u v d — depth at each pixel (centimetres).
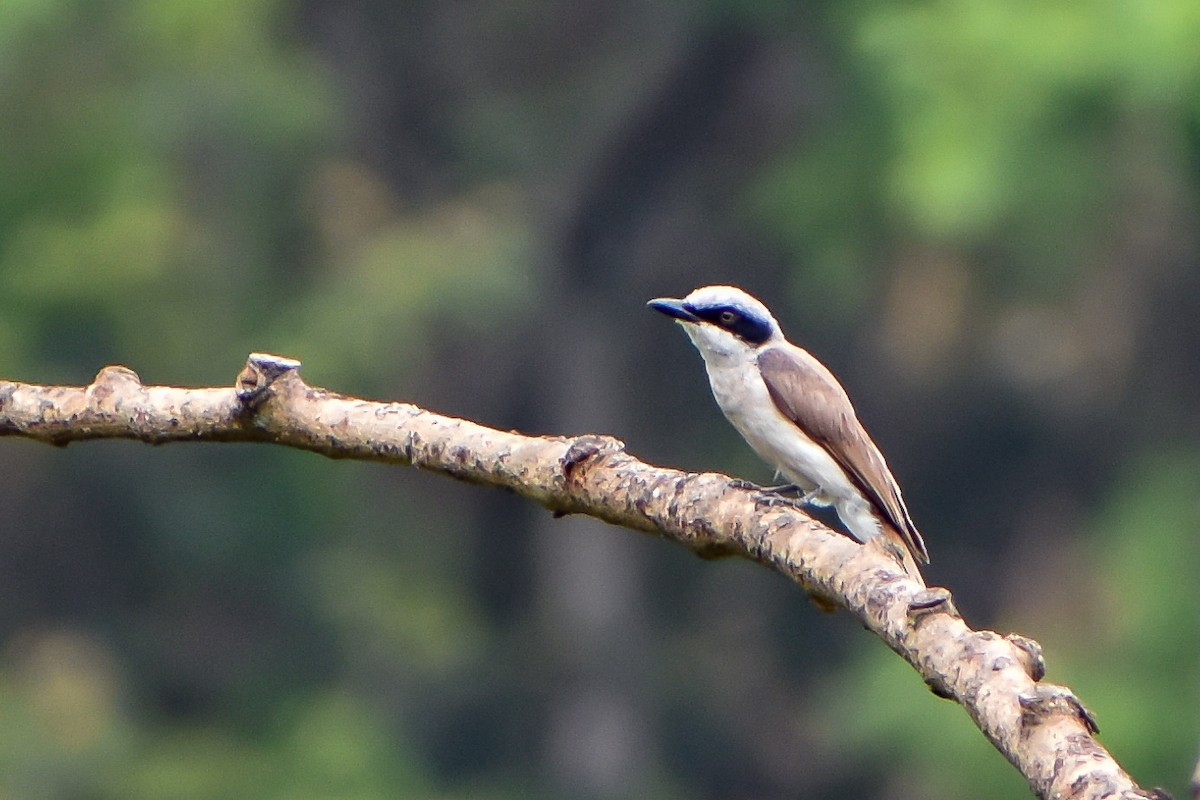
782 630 2609
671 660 2620
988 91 1802
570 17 2741
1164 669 1942
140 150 2144
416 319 2248
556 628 2606
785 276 2542
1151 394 2283
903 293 2161
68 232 2095
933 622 454
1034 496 2428
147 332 2175
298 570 2325
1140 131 1878
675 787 2544
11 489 2270
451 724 2488
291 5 2588
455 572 2552
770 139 2586
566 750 2541
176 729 2261
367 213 2348
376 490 2458
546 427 2625
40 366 2120
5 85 2095
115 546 2289
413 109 2677
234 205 2261
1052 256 2027
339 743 2211
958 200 1780
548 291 2586
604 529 2652
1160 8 1717
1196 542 2038
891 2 2048
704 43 2581
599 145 2627
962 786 1981
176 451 2283
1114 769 400
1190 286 2141
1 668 2211
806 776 2519
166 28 2161
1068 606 2273
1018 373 2295
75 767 2105
